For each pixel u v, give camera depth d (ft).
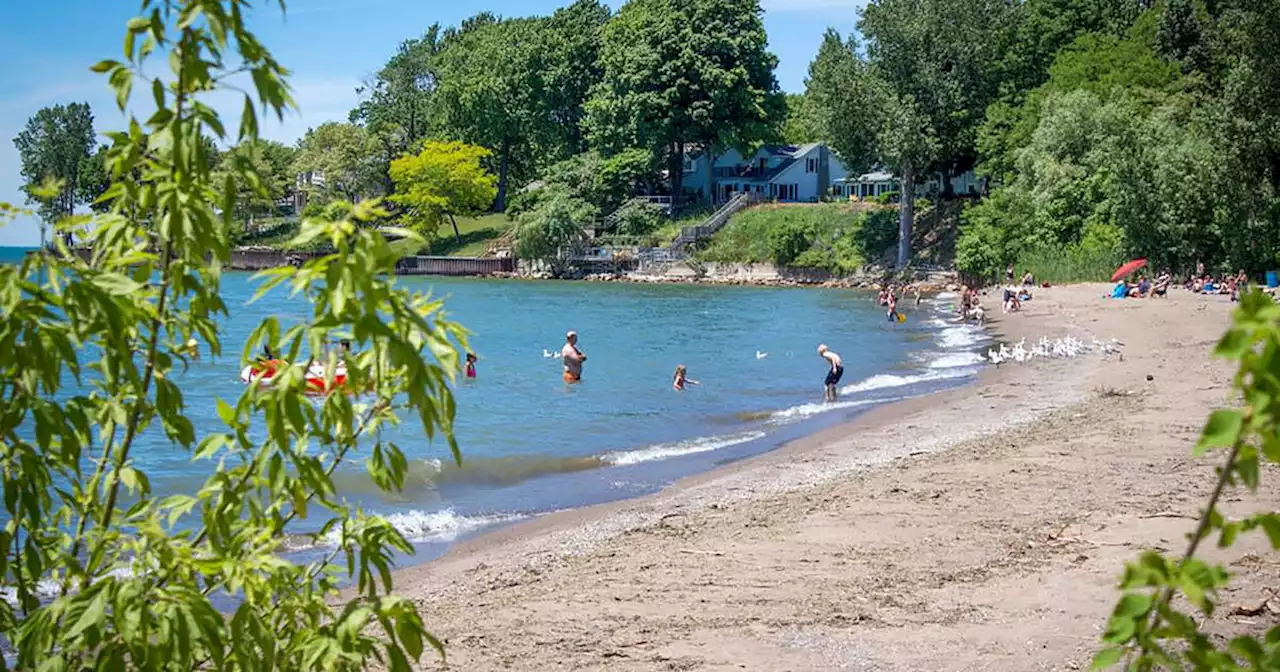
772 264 304.50
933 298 241.55
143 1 11.78
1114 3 293.64
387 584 13.57
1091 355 114.01
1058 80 258.98
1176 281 210.79
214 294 12.57
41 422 11.89
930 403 89.10
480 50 403.54
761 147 382.22
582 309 213.46
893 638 30.71
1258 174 198.90
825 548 41.86
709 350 140.26
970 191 330.54
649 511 52.70
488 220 386.32
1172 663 8.43
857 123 268.21
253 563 12.46
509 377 112.98
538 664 29.94
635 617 34.12
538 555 44.70
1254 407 7.36
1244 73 195.62
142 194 12.54
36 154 232.12
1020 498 48.55
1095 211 231.50
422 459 68.64
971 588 35.12
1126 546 38.52
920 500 49.44
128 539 12.70
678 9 339.57
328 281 11.10
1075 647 28.89
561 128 384.06
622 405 93.97
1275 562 33.96
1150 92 244.63
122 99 11.94
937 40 269.44
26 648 11.61
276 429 11.88
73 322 11.75
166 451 69.00
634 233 335.06
